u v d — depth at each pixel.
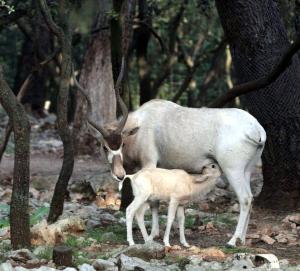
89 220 12.09
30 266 9.35
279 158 13.84
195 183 10.72
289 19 18.98
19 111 9.98
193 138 11.00
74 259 9.61
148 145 11.29
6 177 17.73
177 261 9.64
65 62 11.58
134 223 12.04
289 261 10.05
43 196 15.17
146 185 10.48
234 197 15.19
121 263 9.18
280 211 13.68
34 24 20.17
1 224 11.80
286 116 13.78
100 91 20.55
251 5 13.89
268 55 13.84
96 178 15.80
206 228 12.22
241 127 10.80
